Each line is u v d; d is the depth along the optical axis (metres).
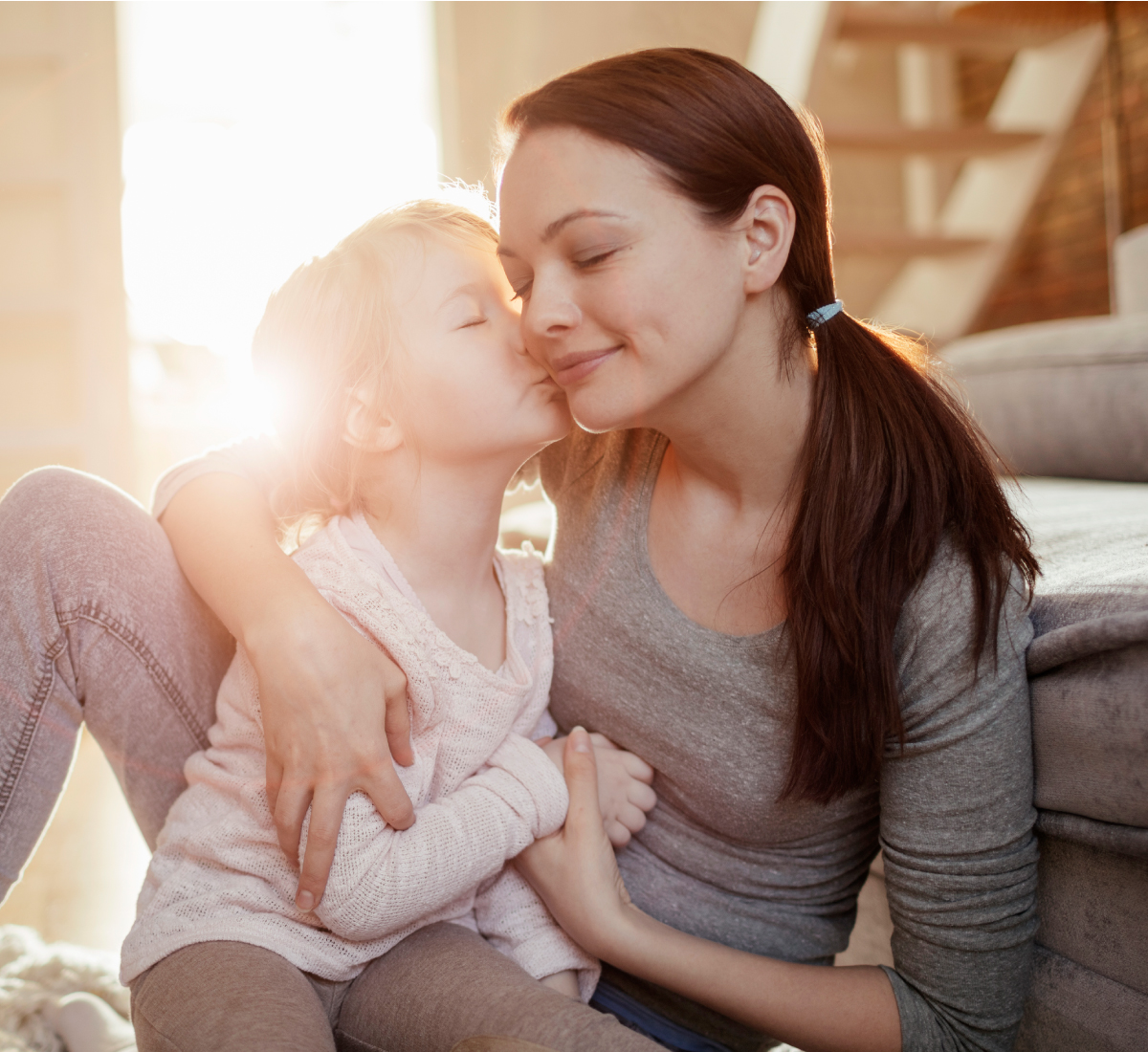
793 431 0.74
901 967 0.74
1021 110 3.12
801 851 0.81
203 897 0.73
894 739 0.73
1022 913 0.71
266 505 0.87
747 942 0.81
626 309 0.65
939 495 0.70
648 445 0.84
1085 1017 0.70
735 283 0.67
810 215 0.71
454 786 0.78
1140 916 0.67
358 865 0.69
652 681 0.80
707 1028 0.82
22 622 0.80
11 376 3.50
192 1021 0.64
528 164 0.66
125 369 3.53
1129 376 1.35
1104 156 3.40
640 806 0.83
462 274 0.77
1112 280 3.23
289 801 0.69
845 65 3.98
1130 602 0.68
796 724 0.74
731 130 0.66
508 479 0.81
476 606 0.84
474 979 0.69
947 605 0.70
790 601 0.73
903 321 3.50
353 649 0.72
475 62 3.40
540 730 0.88
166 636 0.85
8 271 3.48
